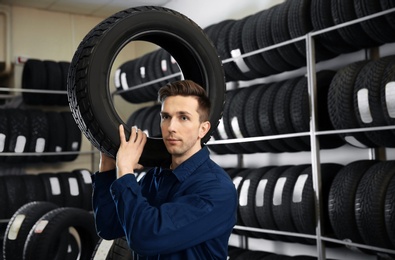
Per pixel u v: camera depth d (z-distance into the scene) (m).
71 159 6.30
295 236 3.81
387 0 3.06
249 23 4.21
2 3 6.30
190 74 2.00
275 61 4.07
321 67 4.16
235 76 4.54
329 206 3.35
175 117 1.59
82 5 6.57
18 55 6.43
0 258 5.39
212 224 1.51
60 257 4.08
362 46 3.63
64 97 6.27
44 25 6.67
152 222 1.45
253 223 4.07
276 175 3.97
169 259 1.57
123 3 6.49
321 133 3.49
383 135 3.17
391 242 3.03
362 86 3.20
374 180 3.08
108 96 1.68
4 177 5.63
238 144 4.43
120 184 1.53
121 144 1.64
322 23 3.53
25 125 5.74
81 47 1.71
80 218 3.74
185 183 1.60
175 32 1.86
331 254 4.03
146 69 5.55
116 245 2.74
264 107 3.98
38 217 4.00
